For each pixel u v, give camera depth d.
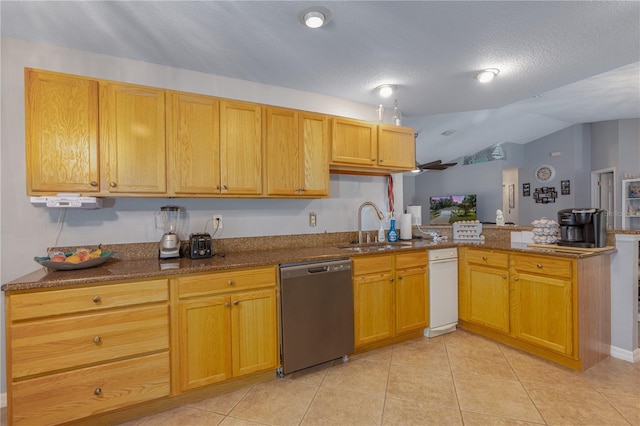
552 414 1.85
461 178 9.08
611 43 2.19
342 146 2.93
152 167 2.18
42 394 1.65
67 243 2.21
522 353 2.64
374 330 2.68
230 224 2.76
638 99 4.71
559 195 7.37
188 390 1.99
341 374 2.36
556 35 2.09
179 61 2.41
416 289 2.92
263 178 2.55
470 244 3.08
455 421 1.82
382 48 2.24
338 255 2.53
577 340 2.28
